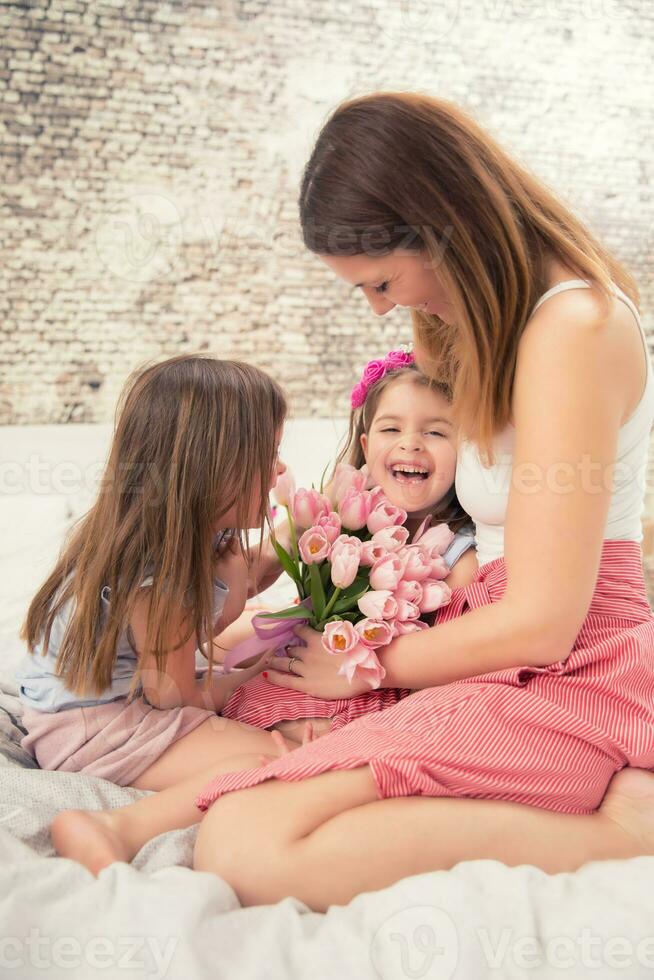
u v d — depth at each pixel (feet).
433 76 8.13
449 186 3.00
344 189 3.05
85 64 7.38
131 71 7.24
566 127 8.35
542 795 2.95
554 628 3.06
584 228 3.45
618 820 3.01
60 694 3.64
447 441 4.10
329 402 5.23
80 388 5.37
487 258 3.04
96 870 2.84
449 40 8.04
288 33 7.57
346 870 2.68
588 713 3.08
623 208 8.25
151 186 7.29
